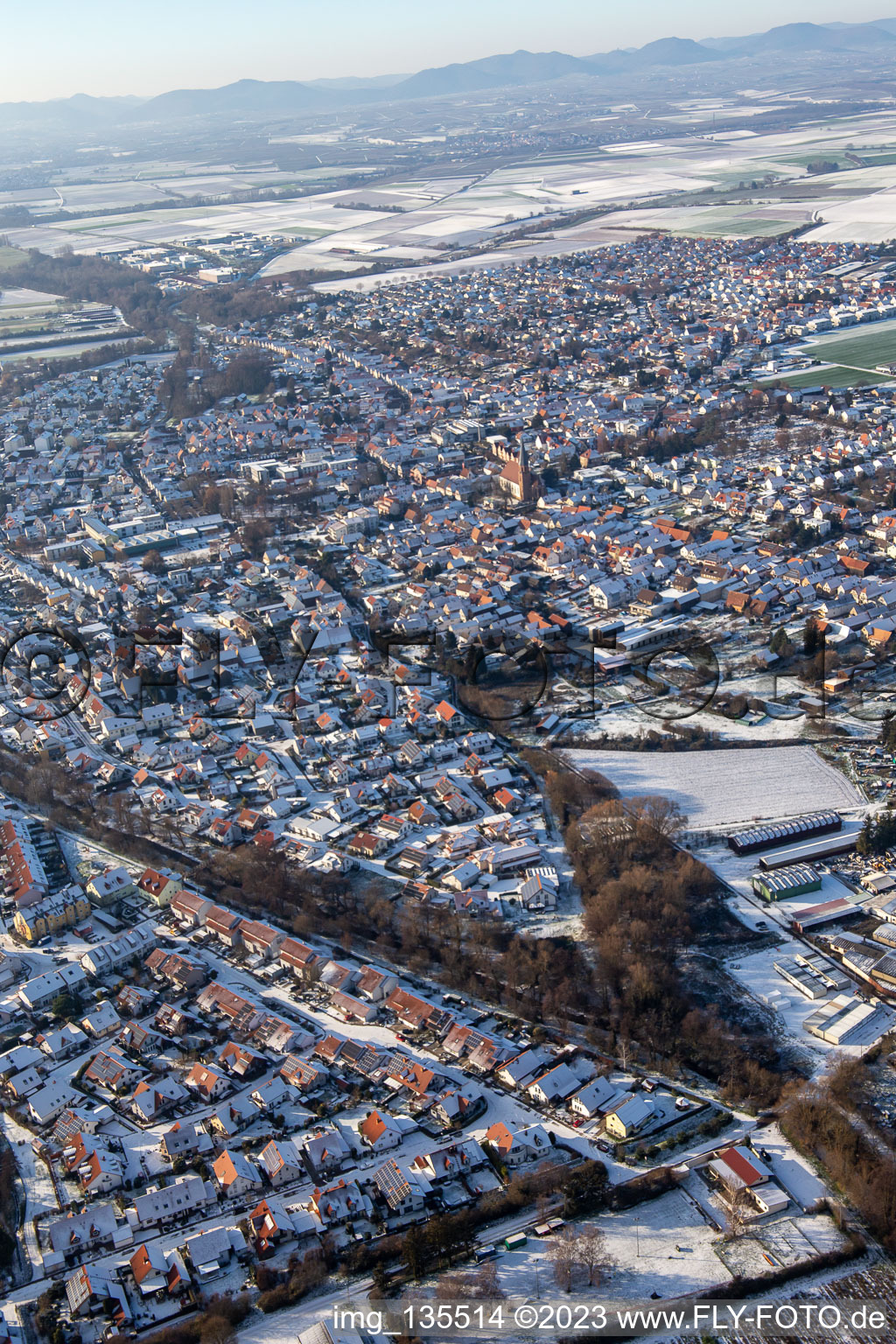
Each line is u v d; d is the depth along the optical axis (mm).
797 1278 172000
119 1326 172000
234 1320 171500
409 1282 176250
